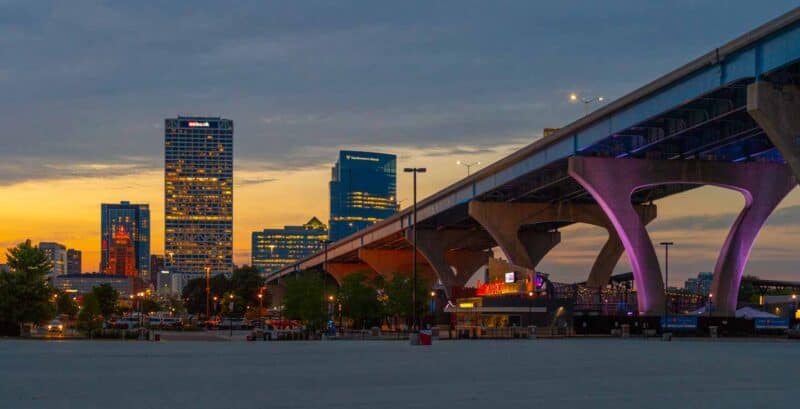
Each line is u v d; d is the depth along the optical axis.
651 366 43.41
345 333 134.50
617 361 48.31
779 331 111.56
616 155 112.06
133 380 34.25
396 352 61.34
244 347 72.69
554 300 131.38
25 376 36.47
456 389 29.89
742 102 83.31
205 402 25.75
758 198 111.25
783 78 74.81
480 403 25.22
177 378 35.41
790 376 36.09
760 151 107.81
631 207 109.81
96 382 33.25
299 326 163.88
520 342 87.19
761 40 73.31
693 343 84.62
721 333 110.31
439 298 195.88
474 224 183.12
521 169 129.12
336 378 35.25
